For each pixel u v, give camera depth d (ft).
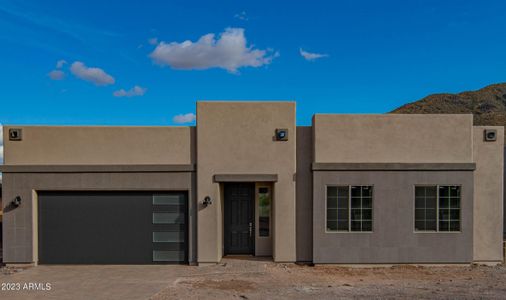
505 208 52.49
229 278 36.45
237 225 44.60
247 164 41.57
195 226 41.75
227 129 41.68
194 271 39.06
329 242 40.96
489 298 30.12
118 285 34.19
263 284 34.45
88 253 42.11
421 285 34.32
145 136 42.16
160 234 42.16
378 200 41.06
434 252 41.01
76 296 31.07
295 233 41.68
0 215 61.36
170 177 41.88
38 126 41.96
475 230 42.29
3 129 41.88
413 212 41.11
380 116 41.65
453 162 41.42
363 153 41.47
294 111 41.81
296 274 38.11
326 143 41.34
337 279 36.37
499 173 42.60
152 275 37.70
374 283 35.06
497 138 42.68
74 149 41.96
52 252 42.09
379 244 40.98
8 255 41.47
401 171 41.27
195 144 42.16
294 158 41.68
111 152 42.01
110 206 42.27
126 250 42.16
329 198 41.34
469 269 40.34
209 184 41.47
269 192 44.19
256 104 41.83
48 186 41.73
